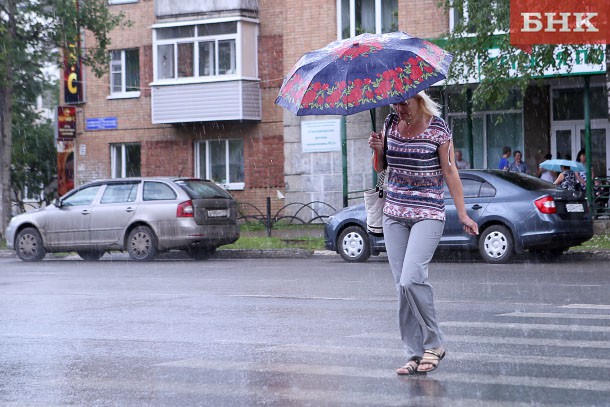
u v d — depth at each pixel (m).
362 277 14.93
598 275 14.38
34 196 41.28
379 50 6.46
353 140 28.89
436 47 6.66
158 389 6.48
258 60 30.92
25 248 21.39
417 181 6.64
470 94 25.95
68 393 6.43
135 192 20.41
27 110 42.31
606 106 27.05
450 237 17.28
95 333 9.27
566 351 7.53
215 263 19.22
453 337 8.35
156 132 32.72
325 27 29.30
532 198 16.66
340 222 18.55
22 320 10.38
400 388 6.27
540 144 27.80
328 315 10.23
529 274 14.64
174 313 10.73
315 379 6.66
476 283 13.28
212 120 30.81
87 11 27.42
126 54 33.41
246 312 10.66
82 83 33.91
